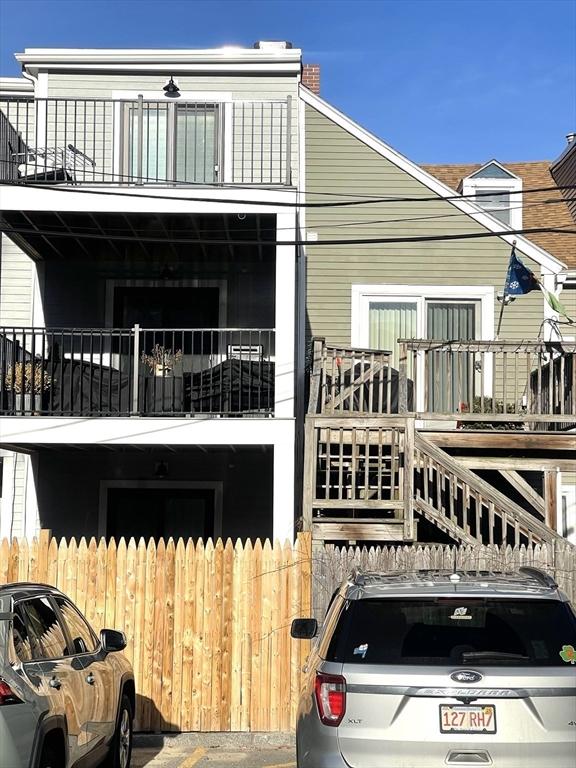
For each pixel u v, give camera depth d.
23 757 5.56
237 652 10.45
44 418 12.88
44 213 13.58
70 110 16.19
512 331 16.73
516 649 5.33
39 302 16.14
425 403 14.10
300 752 5.50
